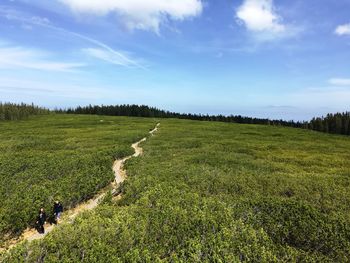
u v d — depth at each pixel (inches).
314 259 791.7
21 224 951.6
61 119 5319.9
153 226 884.6
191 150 2386.8
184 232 858.8
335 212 1092.5
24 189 1298.0
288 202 1109.7
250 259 751.1
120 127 4097.0
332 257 826.2
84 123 4643.2
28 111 6318.9
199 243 794.2
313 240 885.8
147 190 1203.9
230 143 2864.2
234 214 1011.3
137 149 2610.7
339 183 1520.7
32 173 1547.7
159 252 770.2
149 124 4611.2
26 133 3444.9
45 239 781.3
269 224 946.7
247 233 856.9
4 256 741.9
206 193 1247.5
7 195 1235.2
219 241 799.7
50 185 1342.3
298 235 903.7
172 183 1334.9
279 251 813.9
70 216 1109.1
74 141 2847.0
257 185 1386.6
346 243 863.7
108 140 2901.1
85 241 769.6
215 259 725.3
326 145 2999.5
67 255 733.9
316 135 3993.6
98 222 887.7
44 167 1685.5
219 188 1334.9
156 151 2335.1
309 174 1689.2
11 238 945.5
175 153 2263.8
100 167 1732.3
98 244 757.9
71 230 826.8
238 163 1950.1
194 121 5585.6
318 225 943.7
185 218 927.7
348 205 1185.4
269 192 1316.4
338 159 2252.7
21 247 749.9
